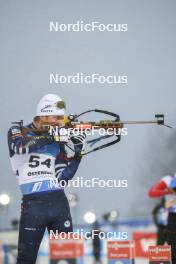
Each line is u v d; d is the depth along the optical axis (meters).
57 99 23.44
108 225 63.88
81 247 45.41
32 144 22.69
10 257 49.28
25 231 22.86
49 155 23.11
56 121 23.36
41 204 22.84
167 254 25.20
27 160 23.02
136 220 65.56
